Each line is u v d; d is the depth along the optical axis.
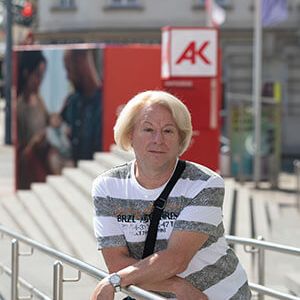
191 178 3.62
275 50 30.44
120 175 3.73
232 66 30.94
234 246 8.48
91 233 10.40
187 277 3.63
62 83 16.78
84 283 4.43
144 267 3.49
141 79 16.70
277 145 18.17
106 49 16.61
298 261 8.42
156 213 3.60
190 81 12.53
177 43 12.29
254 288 6.07
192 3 32.06
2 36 55.00
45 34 32.69
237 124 18.52
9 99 31.94
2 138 34.56
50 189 14.80
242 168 18.31
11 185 19.16
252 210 13.05
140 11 32.25
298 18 30.38
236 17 31.11
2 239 6.78
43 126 16.88
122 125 3.74
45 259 5.49
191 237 3.52
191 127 3.73
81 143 16.80
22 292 6.13
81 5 32.44
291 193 17.17
